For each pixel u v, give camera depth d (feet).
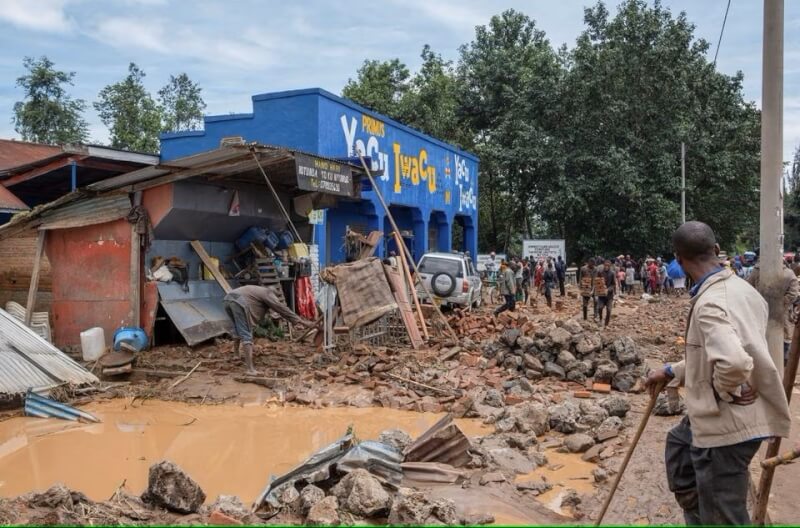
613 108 121.39
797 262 49.06
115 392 32.53
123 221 40.14
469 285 61.98
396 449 20.35
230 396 31.86
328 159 41.96
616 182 118.93
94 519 15.53
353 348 38.58
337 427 27.50
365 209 70.54
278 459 23.22
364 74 138.10
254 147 35.06
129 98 120.88
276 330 45.29
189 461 22.94
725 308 10.44
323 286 40.63
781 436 10.62
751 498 15.47
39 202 59.31
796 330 13.89
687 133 123.54
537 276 99.76
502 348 38.24
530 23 150.20
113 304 40.34
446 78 141.38
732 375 9.79
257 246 47.39
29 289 43.19
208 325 41.42
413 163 80.94
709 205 140.26
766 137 23.27
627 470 20.02
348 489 16.99
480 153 137.18
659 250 128.26
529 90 127.34
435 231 94.53
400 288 44.27
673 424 25.45
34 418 28.43
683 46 124.26
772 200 23.25
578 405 28.22
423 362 37.96
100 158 50.16
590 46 125.49
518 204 141.69
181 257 43.24
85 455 23.50
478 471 20.29
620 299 95.91
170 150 63.41
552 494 18.78
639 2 126.31
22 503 16.44
